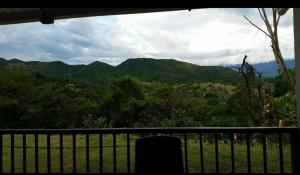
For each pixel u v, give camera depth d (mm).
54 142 8734
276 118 8547
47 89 13492
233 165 4383
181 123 10062
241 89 9500
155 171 2566
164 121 10227
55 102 12703
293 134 4270
